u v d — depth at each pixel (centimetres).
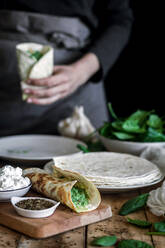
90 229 90
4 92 173
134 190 107
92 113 188
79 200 94
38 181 99
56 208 93
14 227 89
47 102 145
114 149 125
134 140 123
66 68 150
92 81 170
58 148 134
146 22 251
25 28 164
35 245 85
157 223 89
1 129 176
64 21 164
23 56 133
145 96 267
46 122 179
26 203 92
